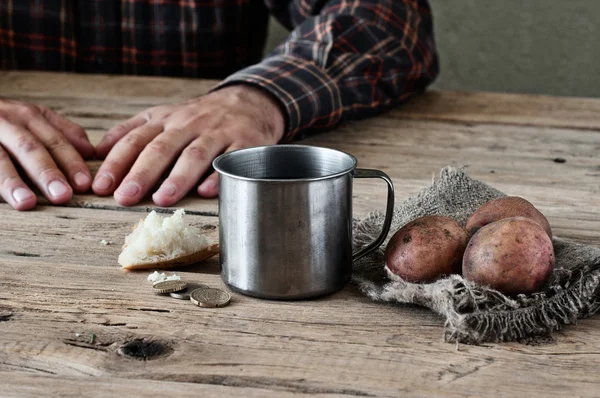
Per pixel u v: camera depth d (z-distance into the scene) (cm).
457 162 115
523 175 109
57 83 155
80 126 121
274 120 119
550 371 60
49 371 61
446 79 220
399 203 99
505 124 134
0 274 78
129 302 72
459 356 63
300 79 125
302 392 58
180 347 64
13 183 98
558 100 149
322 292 72
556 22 209
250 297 73
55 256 83
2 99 121
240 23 194
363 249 75
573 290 67
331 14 140
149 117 118
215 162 72
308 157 76
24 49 192
